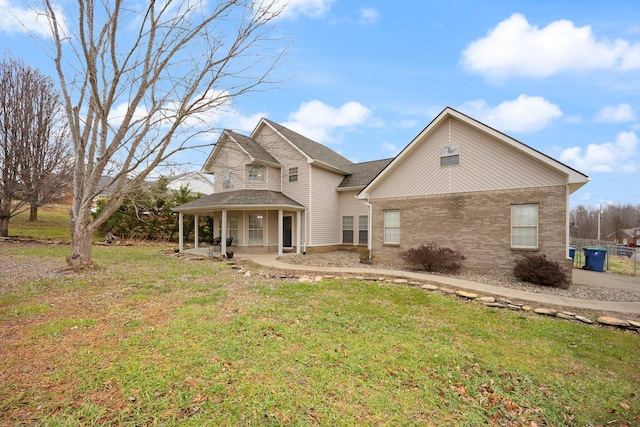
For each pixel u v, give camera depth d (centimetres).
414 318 595
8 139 1705
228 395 313
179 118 936
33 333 467
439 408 308
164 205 2091
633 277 1147
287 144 1766
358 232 1822
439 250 1101
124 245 1883
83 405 293
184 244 2084
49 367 363
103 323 514
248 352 409
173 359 385
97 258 1265
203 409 290
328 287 791
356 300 690
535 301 731
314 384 339
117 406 293
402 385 346
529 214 1014
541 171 992
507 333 539
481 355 436
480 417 297
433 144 1200
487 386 355
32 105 1742
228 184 1775
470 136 1123
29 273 913
